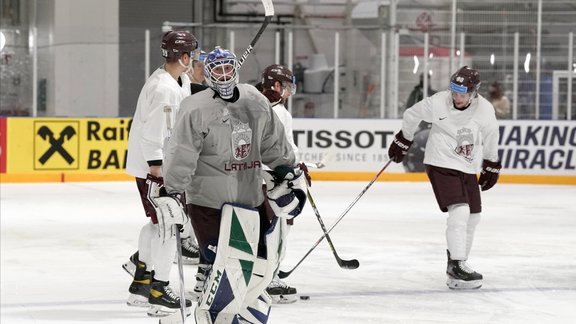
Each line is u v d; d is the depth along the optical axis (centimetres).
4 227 1908
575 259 1577
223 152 834
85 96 3103
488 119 1324
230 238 820
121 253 1600
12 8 3006
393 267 1477
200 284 1220
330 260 1531
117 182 2898
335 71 3081
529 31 3231
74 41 3159
